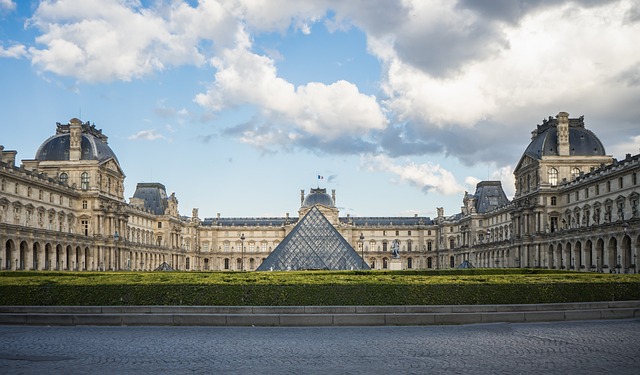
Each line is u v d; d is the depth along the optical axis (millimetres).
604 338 36062
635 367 27453
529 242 155625
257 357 30547
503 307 46250
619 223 113125
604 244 120375
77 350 32750
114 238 162500
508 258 177625
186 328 41969
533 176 159000
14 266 119938
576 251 134125
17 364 28750
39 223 136750
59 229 147750
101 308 45938
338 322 43281
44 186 138750
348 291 46969
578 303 47312
